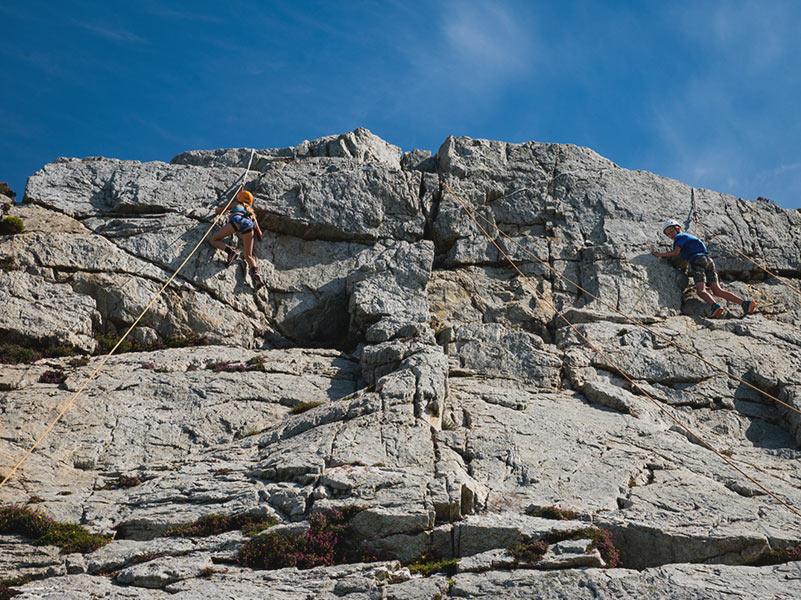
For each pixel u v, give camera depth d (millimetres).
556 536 12180
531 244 20703
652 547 12422
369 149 22312
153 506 13062
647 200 21891
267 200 19984
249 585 11250
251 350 18031
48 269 17938
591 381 17453
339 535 12148
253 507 12727
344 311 19359
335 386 16672
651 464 14750
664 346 18578
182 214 19766
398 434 14195
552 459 14562
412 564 11984
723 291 19969
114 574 11617
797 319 20656
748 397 17844
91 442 14680
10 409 15047
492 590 11172
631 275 20156
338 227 19969
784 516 13328
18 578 11438
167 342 17953
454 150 21922
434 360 16109
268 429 15242
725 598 11000
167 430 15180
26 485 13500
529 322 19359
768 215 22469
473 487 13148
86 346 17266
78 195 20047
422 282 18922
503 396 16391
